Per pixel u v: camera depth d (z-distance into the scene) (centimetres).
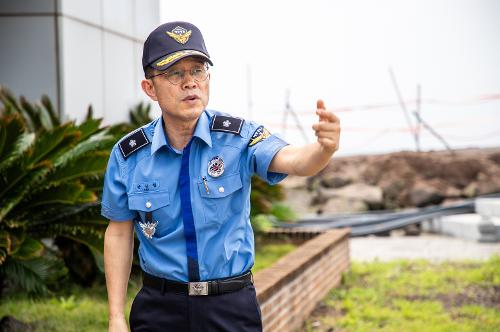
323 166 241
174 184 260
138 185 262
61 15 907
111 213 271
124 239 279
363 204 1675
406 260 1009
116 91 1048
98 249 633
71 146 626
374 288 817
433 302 730
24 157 598
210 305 260
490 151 1866
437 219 1446
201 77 256
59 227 641
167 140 263
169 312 264
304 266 652
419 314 671
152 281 268
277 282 543
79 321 568
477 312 689
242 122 265
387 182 1759
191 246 260
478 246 1217
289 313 591
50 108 829
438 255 1116
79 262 698
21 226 601
